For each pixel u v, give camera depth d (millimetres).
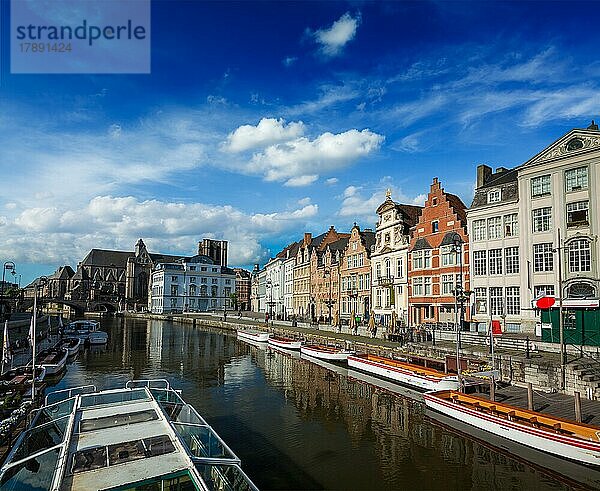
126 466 9352
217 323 76688
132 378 29688
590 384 19359
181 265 123125
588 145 30781
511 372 23094
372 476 13734
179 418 12773
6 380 23766
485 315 36500
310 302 73438
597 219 30062
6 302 64000
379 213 52375
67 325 68312
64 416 12164
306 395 24359
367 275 54875
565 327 26578
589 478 13531
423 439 16953
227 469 9656
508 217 35812
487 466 14414
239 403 22641
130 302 137000
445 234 41438
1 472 9188
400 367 27297
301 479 13562
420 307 43938
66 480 8734
